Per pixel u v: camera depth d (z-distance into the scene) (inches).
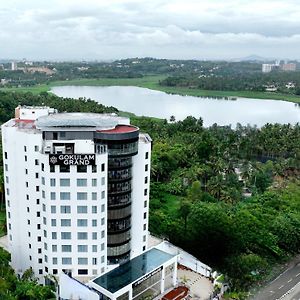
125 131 4192.9
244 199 7687.0
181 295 4402.1
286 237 5679.1
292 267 5462.6
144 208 4621.1
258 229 5625.0
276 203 6801.2
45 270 4345.5
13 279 4092.0
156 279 4453.7
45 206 4119.1
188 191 7691.9
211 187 7672.2
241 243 5319.9
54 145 4087.1
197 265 4948.3
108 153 4138.8
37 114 4766.2
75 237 4185.5
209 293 4539.9
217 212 5418.3
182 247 5418.3
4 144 4210.1
